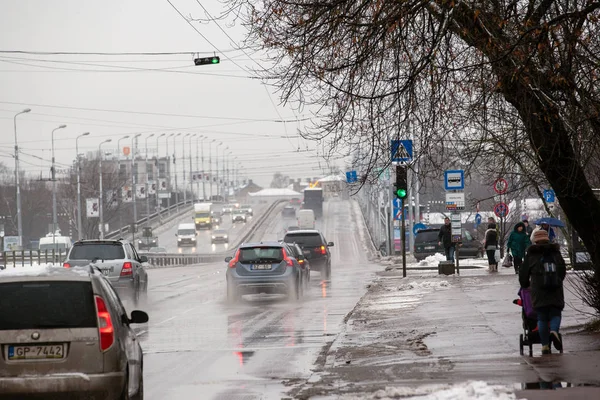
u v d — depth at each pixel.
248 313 44.00
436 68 22.77
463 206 57.66
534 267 23.25
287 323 38.28
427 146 25.67
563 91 22.77
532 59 22.34
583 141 23.30
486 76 23.45
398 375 21.16
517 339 27.64
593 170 30.61
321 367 23.92
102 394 16.80
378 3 22.66
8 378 16.69
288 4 23.73
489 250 65.06
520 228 56.91
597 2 20.58
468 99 24.83
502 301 40.81
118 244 47.38
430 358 24.16
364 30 23.30
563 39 22.30
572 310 35.75
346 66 23.41
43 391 16.67
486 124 26.05
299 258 58.16
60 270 18.03
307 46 23.67
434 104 24.27
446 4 22.58
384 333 31.67
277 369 24.75
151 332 35.91
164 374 24.31
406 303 42.91
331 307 45.94
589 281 28.69
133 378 18.34
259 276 50.22
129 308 47.41
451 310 38.03
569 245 50.59
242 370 24.73
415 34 23.72
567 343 26.03
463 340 27.95
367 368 23.00
